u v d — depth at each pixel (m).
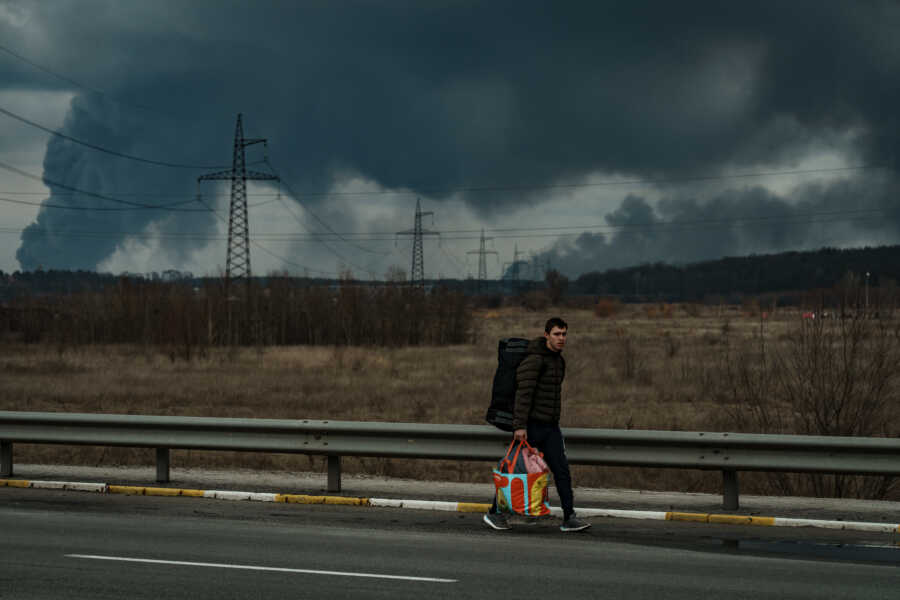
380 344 59.06
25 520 9.01
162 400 25.56
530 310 155.75
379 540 8.11
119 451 15.74
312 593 6.25
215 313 56.75
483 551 7.67
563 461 8.66
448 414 22.28
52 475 11.70
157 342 54.34
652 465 9.35
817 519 8.84
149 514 9.36
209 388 28.75
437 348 56.69
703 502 9.87
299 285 63.75
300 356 44.09
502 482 8.57
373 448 10.05
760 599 6.16
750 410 14.80
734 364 15.87
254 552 7.58
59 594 6.19
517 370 8.73
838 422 12.79
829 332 12.99
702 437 9.16
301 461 14.77
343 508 9.75
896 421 13.05
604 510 9.24
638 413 21.91
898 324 12.88
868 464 8.84
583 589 6.40
